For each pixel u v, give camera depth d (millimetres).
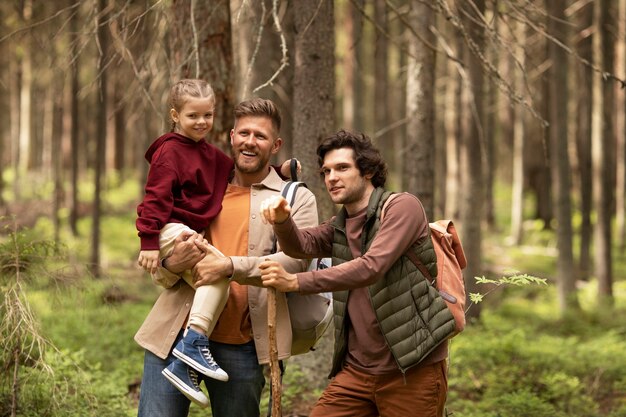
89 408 5434
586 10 15727
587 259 17031
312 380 6711
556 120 13422
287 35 8703
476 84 11680
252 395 4020
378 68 18109
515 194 22484
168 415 3900
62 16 10320
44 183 24328
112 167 31172
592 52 15320
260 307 3930
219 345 3969
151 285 13773
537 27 5852
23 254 5082
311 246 3830
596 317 12758
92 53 11719
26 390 5062
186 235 3715
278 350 3887
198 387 3746
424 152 9125
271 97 8930
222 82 6156
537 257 20406
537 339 10328
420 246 3680
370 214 3658
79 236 18844
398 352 3607
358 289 3754
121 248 18609
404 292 3641
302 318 3980
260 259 3750
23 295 4875
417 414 3689
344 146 3738
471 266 11656
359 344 3771
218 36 6129
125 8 5578
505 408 6621
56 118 21281
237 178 4117
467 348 8453
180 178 3809
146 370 3955
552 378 7598
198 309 3701
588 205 16953
